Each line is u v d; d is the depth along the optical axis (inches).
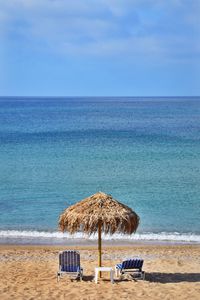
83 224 606.5
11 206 1238.9
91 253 824.3
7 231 1011.3
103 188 1473.9
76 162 2006.6
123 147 2524.6
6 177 1660.9
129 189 1456.7
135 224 615.8
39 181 1589.6
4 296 563.8
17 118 5064.0
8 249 869.2
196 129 3609.7
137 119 4847.4
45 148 2508.6
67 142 2783.0
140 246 899.4
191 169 1812.3
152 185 1514.5
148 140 2861.7
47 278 654.5
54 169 1828.2
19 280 643.5
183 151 2346.2
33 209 1208.2
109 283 621.3
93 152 2329.0
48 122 4466.0
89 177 1658.5
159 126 3927.2
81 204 623.2
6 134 3299.7
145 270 701.3
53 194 1391.5
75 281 637.3
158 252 835.4
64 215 624.7
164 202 1289.4
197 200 1310.3
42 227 1043.9
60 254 638.5
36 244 920.9
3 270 705.6
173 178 1630.2
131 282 626.5
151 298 554.3
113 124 4175.7
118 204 615.5
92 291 582.9
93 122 4436.5
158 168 1839.3
